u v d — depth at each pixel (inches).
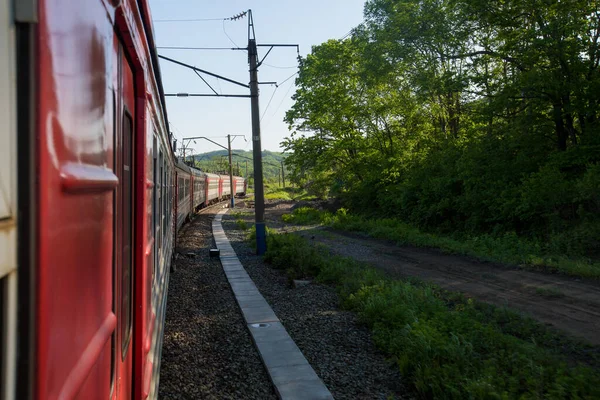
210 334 292.7
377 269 502.6
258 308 351.9
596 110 597.6
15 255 37.3
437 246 654.5
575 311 330.3
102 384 63.6
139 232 119.6
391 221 925.8
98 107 62.7
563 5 588.7
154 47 150.3
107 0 70.0
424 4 817.5
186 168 880.9
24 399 37.9
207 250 681.6
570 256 509.0
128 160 107.2
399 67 891.4
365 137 1104.2
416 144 1049.5
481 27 727.1
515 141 678.5
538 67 629.0
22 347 38.0
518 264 504.1
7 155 36.4
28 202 39.1
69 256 47.3
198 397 203.9
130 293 112.3
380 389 214.2
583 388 190.1
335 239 799.1
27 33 39.9
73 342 48.6
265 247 642.2
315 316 331.6
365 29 936.9
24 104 39.5
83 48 55.1
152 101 153.6
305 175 1298.0
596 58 604.7
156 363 176.7
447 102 921.5
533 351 237.5
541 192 589.3
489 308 335.3
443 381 200.2
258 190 642.2
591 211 550.0
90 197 56.7
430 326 272.4
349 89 1084.5
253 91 639.8
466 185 735.7
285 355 251.3
